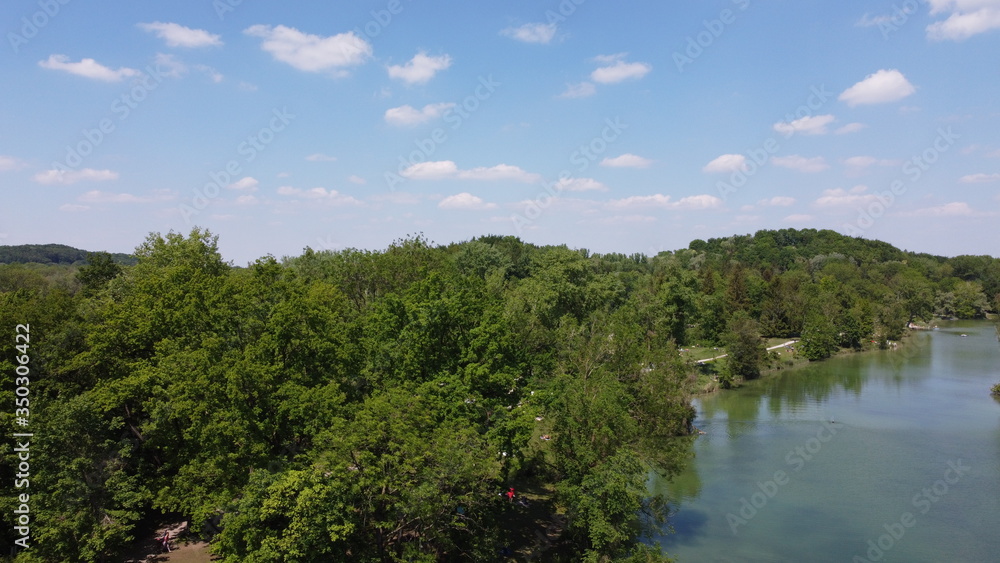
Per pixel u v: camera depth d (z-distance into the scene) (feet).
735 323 346.33
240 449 114.42
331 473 105.91
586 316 263.08
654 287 362.12
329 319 140.05
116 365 138.31
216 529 128.36
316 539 100.07
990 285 622.95
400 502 107.76
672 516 160.66
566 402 142.10
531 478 174.81
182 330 135.64
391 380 137.59
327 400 115.75
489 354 135.95
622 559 126.21
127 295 180.75
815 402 278.46
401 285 240.53
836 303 436.76
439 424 123.65
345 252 247.29
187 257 201.46
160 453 140.56
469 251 368.48
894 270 625.41
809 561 137.69
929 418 249.55
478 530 126.21
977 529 152.15
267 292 141.49
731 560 138.72
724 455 206.49
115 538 114.62
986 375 333.21
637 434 145.28
